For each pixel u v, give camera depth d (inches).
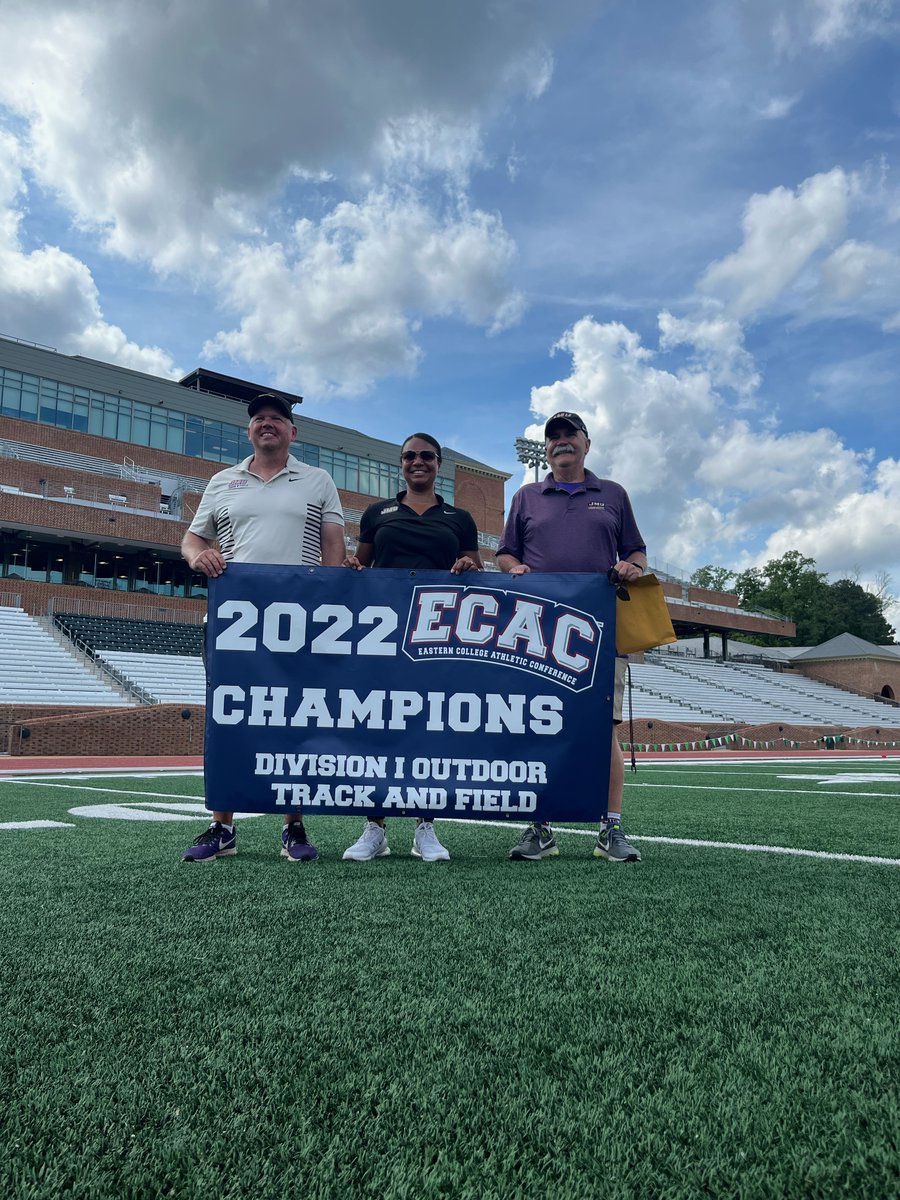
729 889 99.8
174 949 72.3
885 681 1849.2
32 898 94.3
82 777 389.4
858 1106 42.3
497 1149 38.3
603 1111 41.9
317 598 130.6
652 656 1643.7
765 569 2886.3
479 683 128.3
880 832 165.2
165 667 919.0
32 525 1042.1
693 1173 36.2
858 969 65.9
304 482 143.1
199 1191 35.1
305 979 63.7
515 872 113.7
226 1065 47.6
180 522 1162.0
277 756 127.5
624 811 216.2
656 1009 56.8
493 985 62.2
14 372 1323.8
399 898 94.3
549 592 130.4
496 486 2003.0
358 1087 44.8
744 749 1065.5
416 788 126.1
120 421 1419.8
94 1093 44.0
